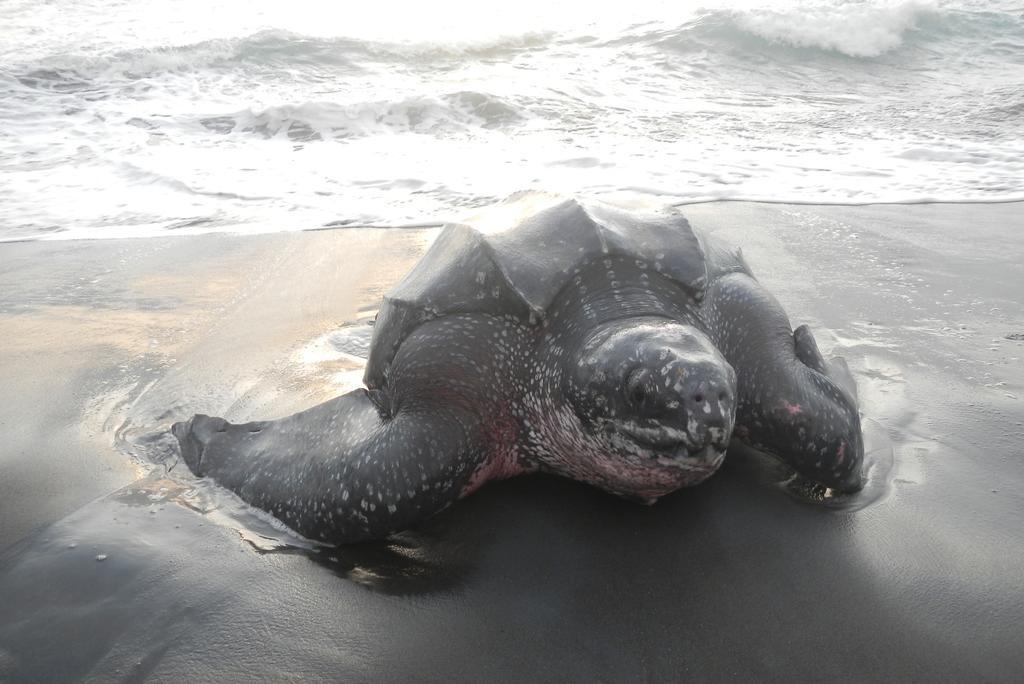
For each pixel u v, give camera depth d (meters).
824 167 8.06
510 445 3.11
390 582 2.63
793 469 3.03
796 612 2.42
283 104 10.03
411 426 2.85
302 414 3.45
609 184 7.55
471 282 3.10
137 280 5.73
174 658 2.34
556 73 12.33
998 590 2.45
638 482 2.75
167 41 12.63
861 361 4.02
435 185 7.79
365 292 5.43
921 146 8.70
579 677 2.22
